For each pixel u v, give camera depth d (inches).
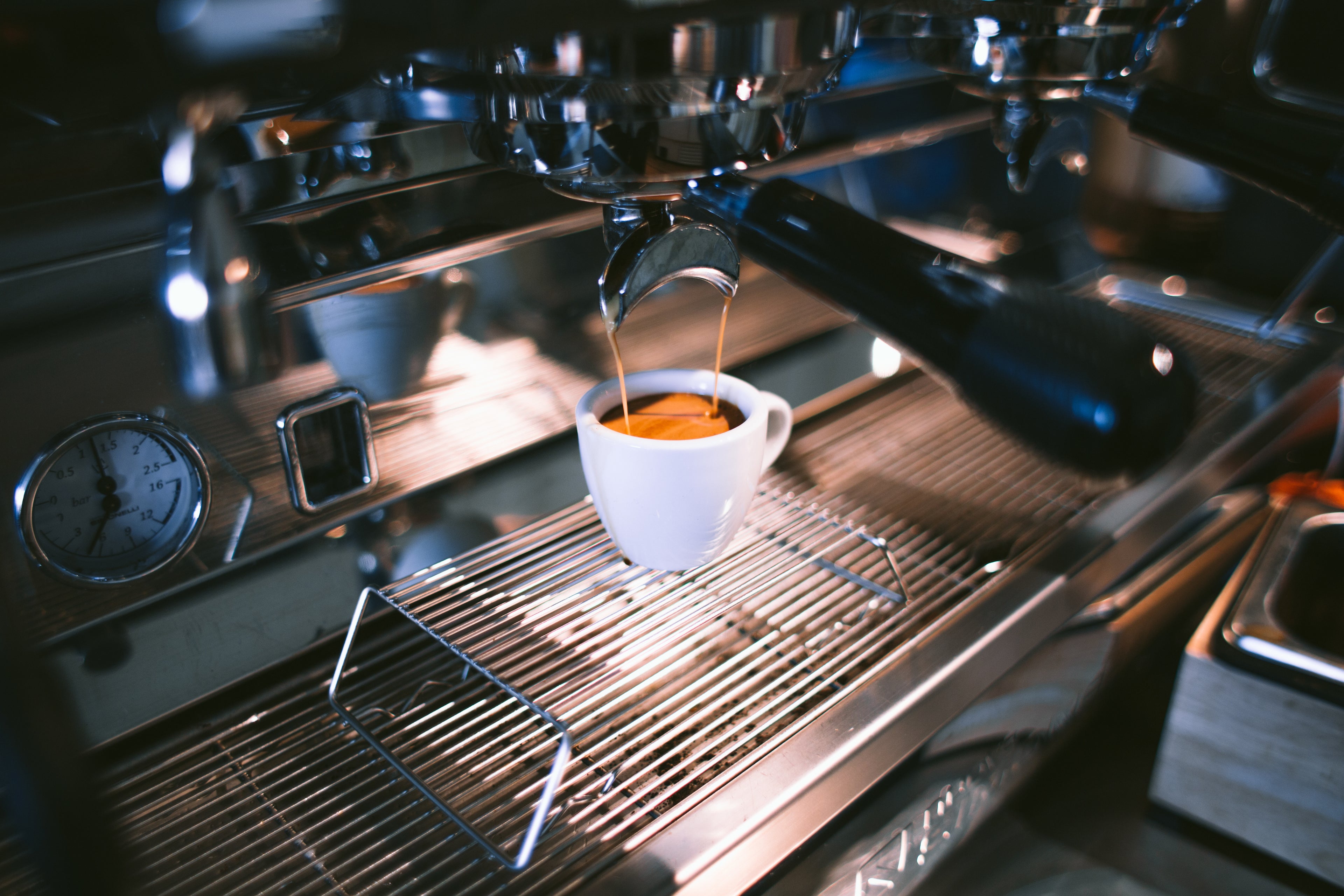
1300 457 25.3
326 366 15.5
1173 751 19.3
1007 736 16.0
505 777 13.3
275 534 15.8
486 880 11.9
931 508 19.8
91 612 14.0
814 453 22.0
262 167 13.7
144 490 14.1
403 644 16.2
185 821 13.1
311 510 16.0
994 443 22.5
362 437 16.3
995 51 14.6
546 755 13.6
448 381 17.2
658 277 11.9
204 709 15.3
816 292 13.2
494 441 18.4
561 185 11.2
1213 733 18.7
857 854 13.1
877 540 16.7
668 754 13.2
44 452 12.9
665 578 16.9
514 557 17.7
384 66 8.5
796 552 17.8
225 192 9.7
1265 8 24.3
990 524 19.3
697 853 11.9
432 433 17.4
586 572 17.1
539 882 11.6
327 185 14.5
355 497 16.6
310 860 12.4
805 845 12.3
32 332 12.5
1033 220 29.4
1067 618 16.9
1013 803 18.4
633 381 15.5
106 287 12.9
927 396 25.0
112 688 14.4
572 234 18.2
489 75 10.1
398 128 14.9
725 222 14.0
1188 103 16.0
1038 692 16.6
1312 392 24.8
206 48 6.0
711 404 15.3
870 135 23.4
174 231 7.7
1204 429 23.0
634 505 14.2
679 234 11.9
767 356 23.8
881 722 13.9
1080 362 10.6
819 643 15.7
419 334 16.4
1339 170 14.2
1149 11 14.1
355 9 6.2
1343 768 17.3
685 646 15.5
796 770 13.1
